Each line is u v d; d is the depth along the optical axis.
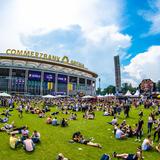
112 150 16.92
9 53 127.44
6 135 19.80
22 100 56.31
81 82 143.88
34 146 16.03
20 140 16.80
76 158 14.63
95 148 17.25
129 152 16.58
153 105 43.50
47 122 27.41
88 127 25.77
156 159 15.14
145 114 36.62
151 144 17.31
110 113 36.00
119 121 30.38
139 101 51.41
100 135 21.78
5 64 116.88
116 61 73.94
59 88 129.62
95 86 159.75
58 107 45.09
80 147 17.30
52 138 19.81
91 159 14.56
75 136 19.02
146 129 24.67
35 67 121.88
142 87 66.38
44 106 45.91
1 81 114.19
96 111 41.84
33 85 120.44
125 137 20.77
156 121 26.45
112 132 22.91
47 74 125.19
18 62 129.75
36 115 34.94
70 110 43.28
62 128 24.81
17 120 29.08
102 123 28.53
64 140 19.28
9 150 15.59
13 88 115.31
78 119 31.95
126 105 33.88
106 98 66.75
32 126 25.30
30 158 14.20
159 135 19.45
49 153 15.43
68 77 134.38
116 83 73.31
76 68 149.12
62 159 13.45
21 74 118.06
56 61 139.12
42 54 137.00
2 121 26.58
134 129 22.25
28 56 129.38
